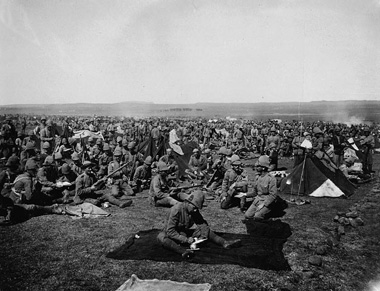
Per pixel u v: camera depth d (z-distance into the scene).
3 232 7.33
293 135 21.42
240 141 22.75
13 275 5.34
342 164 14.11
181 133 28.84
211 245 6.48
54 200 9.57
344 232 7.33
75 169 11.31
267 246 6.44
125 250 6.29
